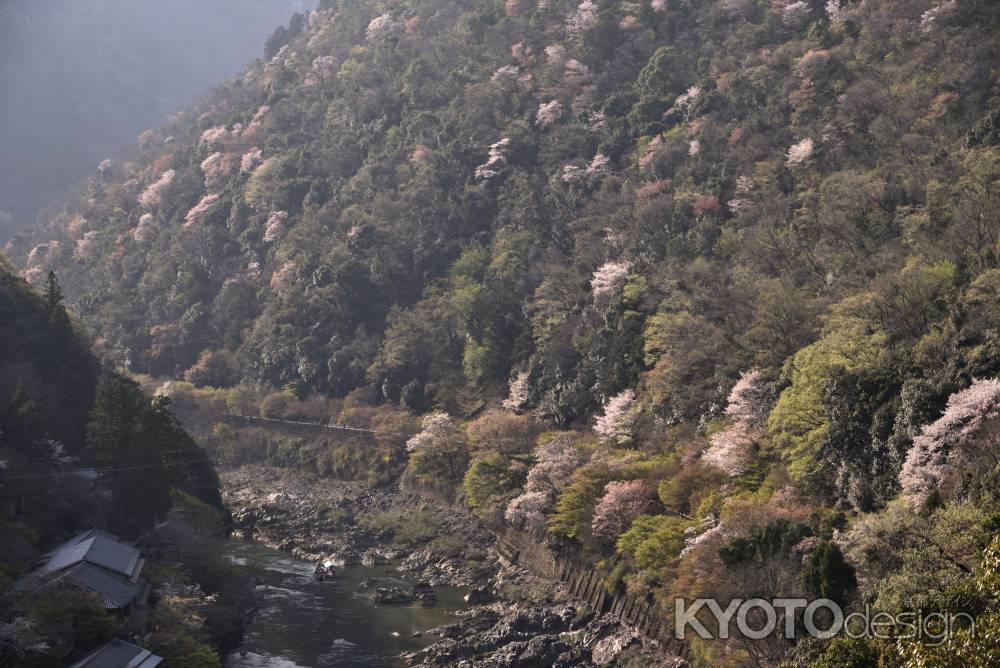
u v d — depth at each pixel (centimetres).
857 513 7881
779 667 5838
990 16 15800
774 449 9025
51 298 12456
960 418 7475
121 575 7862
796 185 14650
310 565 11412
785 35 19900
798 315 10562
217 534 9969
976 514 5788
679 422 10931
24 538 8262
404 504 13950
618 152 19100
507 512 11056
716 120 17800
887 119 14650
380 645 8662
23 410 9906
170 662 7144
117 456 9538
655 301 13125
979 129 12631
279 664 8144
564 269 16288
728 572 7019
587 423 13125
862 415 8431
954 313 8719
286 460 16850
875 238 11969
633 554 8988
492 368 16075
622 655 8025
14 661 6228
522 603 9644
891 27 17625
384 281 19562
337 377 18250
